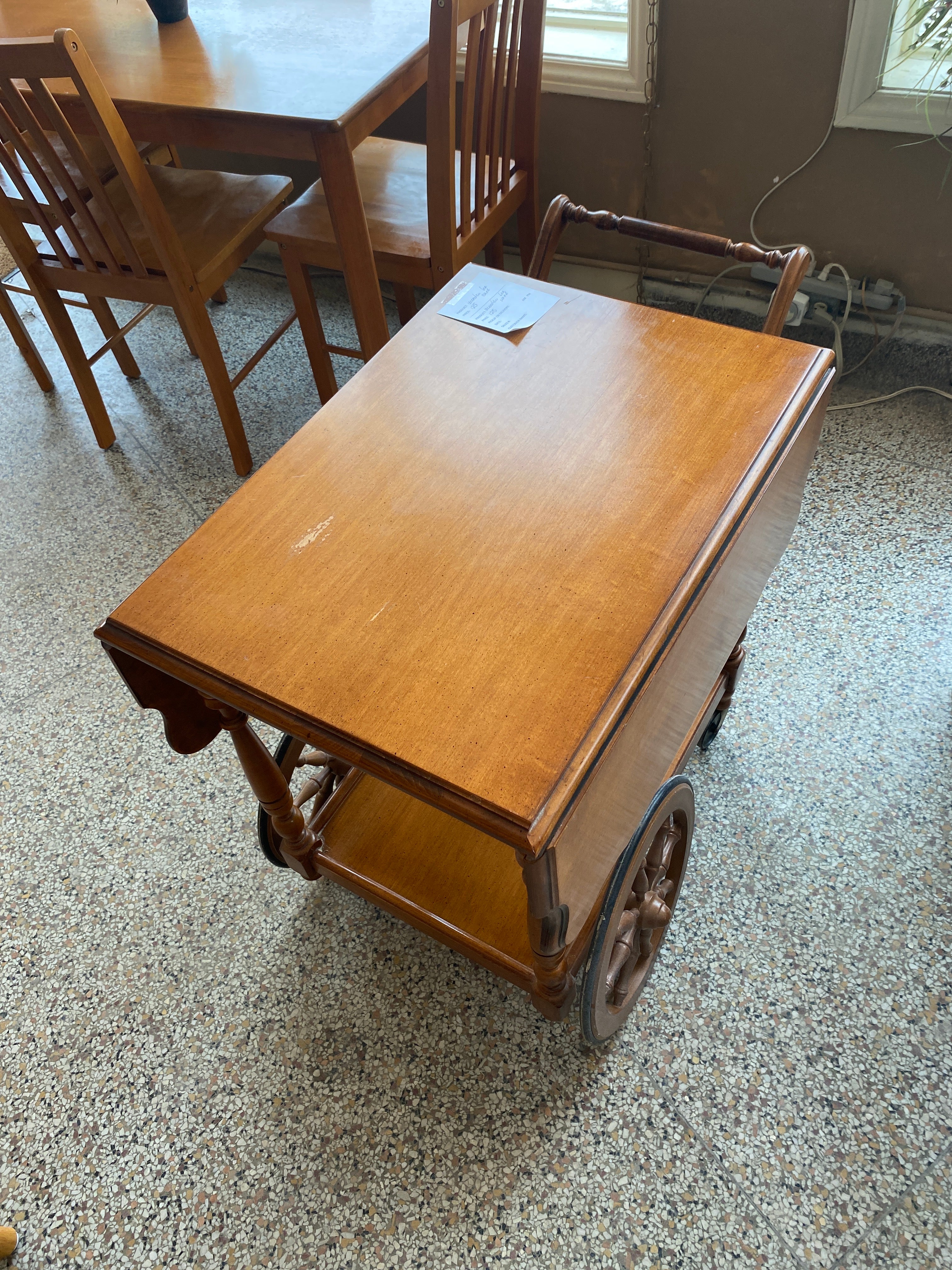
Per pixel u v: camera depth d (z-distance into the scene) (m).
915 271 2.25
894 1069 1.38
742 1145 1.33
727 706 1.67
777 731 1.78
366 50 1.97
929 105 1.95
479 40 1.76
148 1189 1.35
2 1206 1.34
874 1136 1.32
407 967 1.54
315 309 2.25
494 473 1.14
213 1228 1.31
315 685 0.94
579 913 1.13
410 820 1.50
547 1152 1.34
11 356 2.84
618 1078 1.40
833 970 1.49
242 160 2.88
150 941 1.61
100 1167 1.37
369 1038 1.47
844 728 1.77
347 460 1.17
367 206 2.20
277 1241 1.29
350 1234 1.29
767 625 1.94
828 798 1.68
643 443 1.17
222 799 1.78
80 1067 1.47
